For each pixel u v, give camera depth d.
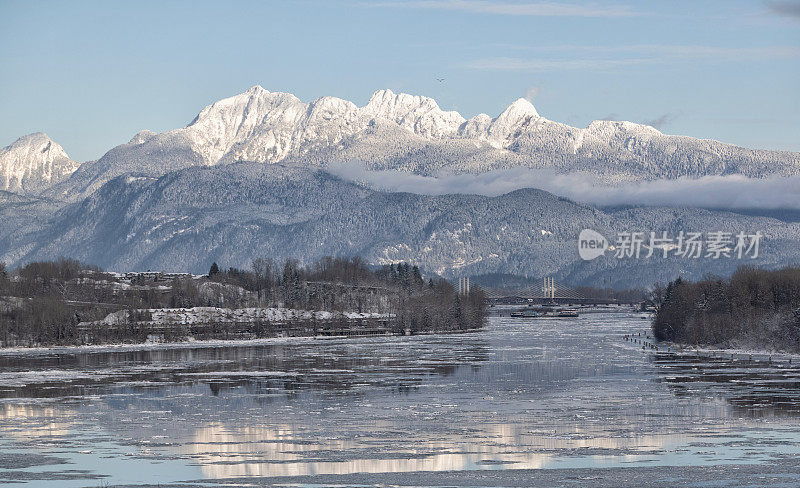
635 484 198.00
